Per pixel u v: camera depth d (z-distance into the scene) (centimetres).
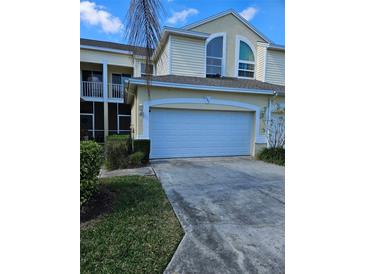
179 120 938
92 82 1559
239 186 543
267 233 310
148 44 237
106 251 262
